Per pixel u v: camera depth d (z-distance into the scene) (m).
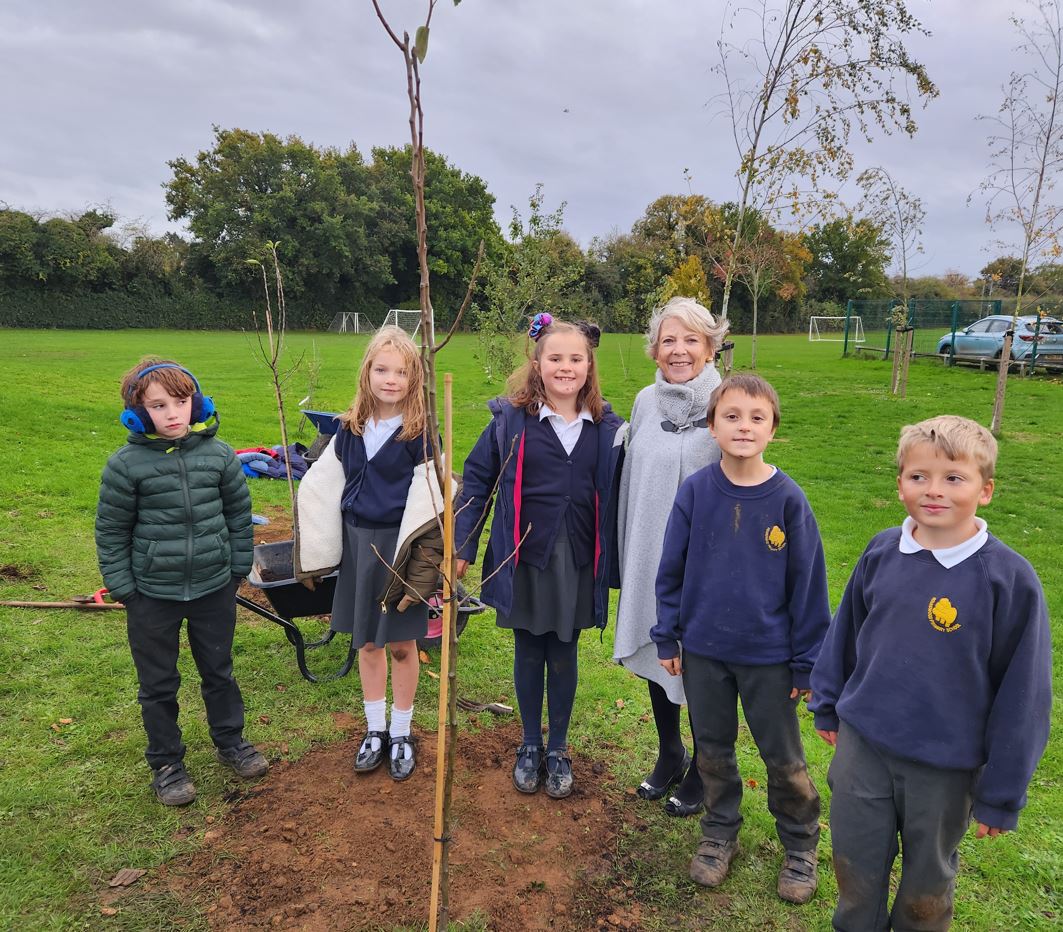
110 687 3.61
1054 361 18.19
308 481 2.99
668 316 2.69
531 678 2.91
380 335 2.87
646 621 2.74
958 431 1.78
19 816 2.69
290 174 42.72
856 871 1.96
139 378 2.65
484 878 2.47
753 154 6.57
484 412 13.11
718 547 2.36
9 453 7.94
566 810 2.83
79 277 38.28
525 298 14.67
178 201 43.97
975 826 2.84
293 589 3.44
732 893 2.46
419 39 1.35
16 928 2.21
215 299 42.59
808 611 2.30
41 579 4.87
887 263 15.33
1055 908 2.44
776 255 16.12
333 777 3.00
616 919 2.34
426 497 2.79
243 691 3.70
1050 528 6.99
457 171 49.31
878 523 7.06
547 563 2.72
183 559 2.71
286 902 2.35
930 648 1.83
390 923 2.27
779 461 9.84
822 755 3.38
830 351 29.58
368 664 3.03
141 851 2.54
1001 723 1.74
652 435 2.75
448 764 1.81
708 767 2.51
